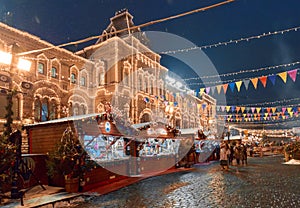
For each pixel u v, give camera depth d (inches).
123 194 417.4
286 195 370.0
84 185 444.8
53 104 1210.6
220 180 541.0
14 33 1038.4
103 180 518.0
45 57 1176.2
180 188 458.0
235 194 388.2
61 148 434.6
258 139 2092.8
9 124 385.4
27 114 1047.6
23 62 398.6
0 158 346.6
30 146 532.7
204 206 323.6
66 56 1300.4
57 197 381.4
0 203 347.3
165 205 335.0
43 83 1150.3
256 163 955.3
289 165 836.0
